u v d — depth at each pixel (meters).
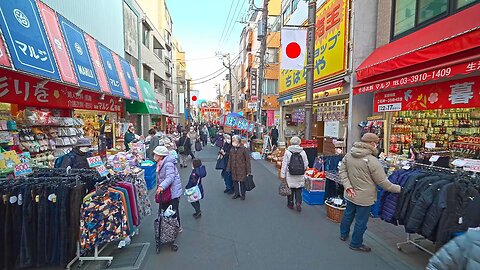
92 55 8.51
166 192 4.51
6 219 3.19
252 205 6.36
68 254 3.37
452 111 6.71
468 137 6.32
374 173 3.82
